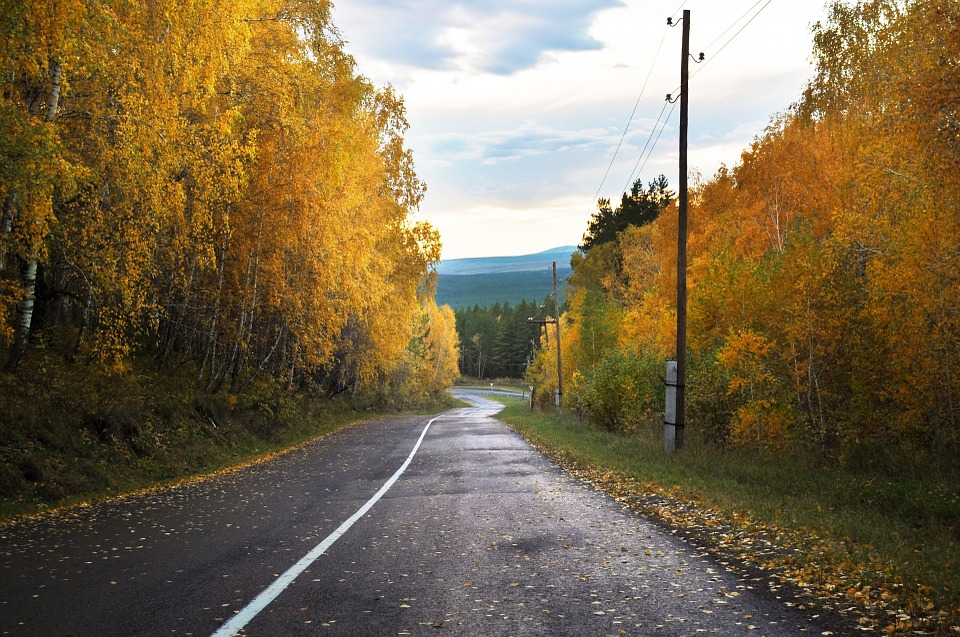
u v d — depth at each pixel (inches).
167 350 885.8
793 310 644.1
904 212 546.3
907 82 440.8
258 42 722.8
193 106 575.2
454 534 315.3
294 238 853.2
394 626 181.6
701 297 753.0
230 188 610.2
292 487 499.2
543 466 634.2
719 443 725.3
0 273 502.0
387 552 276.8
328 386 1740.9
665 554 269.9
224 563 256.8
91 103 515.8
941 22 425.4
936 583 225.3
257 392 998.4
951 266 506.3
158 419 685.3
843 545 289.3
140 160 501.7
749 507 388.5
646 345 1332.4
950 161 419.5
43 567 250.1
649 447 737.6
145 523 349.7
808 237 661.3
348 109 906.1
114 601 204.4
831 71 866.1
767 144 1264.8
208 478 572.4
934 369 543.8
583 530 323.6
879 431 608.7
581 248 2711.6
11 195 417.1
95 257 534.6
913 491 451.5
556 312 1905.8
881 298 570.6
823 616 189.5
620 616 189.9
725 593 212.8
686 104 714.8
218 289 857.5
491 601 205.6
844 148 843.4
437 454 760.3
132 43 491.8
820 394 643.5
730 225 1378.0
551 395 2247.8
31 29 393.4
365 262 1093.8
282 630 177.9
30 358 620.1
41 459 478.6
